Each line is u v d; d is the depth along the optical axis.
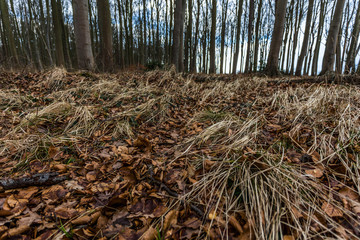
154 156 1.85
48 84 4.20
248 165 1.45
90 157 1.88
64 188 1.42
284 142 1.87
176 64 9.05
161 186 1.42
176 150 1.94
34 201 1.27
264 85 4.66
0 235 1.01
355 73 4.27
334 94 2.84
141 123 2.74
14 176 1.59
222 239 1.02
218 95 3.91
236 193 1.30
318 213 1.11
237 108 3.06
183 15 10.98
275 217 1.09
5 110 2.85
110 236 1.06
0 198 1.28
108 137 2.30
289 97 3.20
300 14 15.69
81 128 2.48
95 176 1.58
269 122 2.38
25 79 4.65
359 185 1.24
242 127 2.11
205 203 1.24
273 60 7.39
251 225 1.05
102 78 4.99
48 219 1.15
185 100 3.70
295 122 2.21
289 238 0.98
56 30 10.64
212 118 2.73
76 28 5.75
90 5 15.45
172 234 1.07
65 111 2.86
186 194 1.29
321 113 2.34
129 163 1.68
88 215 1.17
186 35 16.44
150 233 1.04
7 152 1.94
